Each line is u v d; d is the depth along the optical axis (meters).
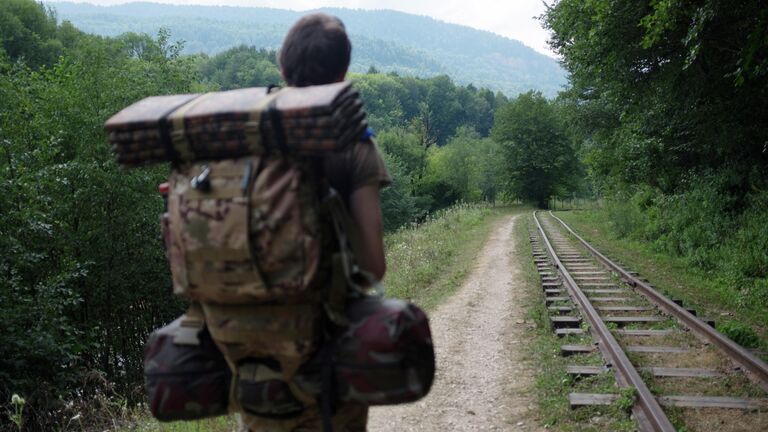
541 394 5.66
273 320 1.64
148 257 13.04
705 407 5.02
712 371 5.92
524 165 61.16
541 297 10.56
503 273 13.91
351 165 1.75
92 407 8.34
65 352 9.05
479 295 11.22
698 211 16.11
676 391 5.46
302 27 1.96
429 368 1.77
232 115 1.61
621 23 11.98
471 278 13.41
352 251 1.75
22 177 9.59
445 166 58.09
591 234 24.33
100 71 13.48
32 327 9.02
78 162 11.76
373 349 1.66
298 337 1.64
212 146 1.66
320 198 1.67
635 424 4.68
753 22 10.02
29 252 9.29
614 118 24.62
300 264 1.57
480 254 17.95
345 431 1.88
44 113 12.31
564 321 8.17
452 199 59.53
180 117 1.68
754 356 5.85
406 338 1.70
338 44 1.94
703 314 8.98
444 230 23.38
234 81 127.19
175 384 1.83
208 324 1.74
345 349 1.69
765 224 12.77
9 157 10.25
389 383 1.67
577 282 11.95
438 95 139.25
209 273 1.61
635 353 6.70
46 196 10.21
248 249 1.56
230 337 1.70
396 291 11.52
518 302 10.34
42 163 10.76
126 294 12.80
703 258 13.61
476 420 5.26
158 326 14.34
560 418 5.06
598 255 15.62
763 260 11.59
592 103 25.39
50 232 9.73
